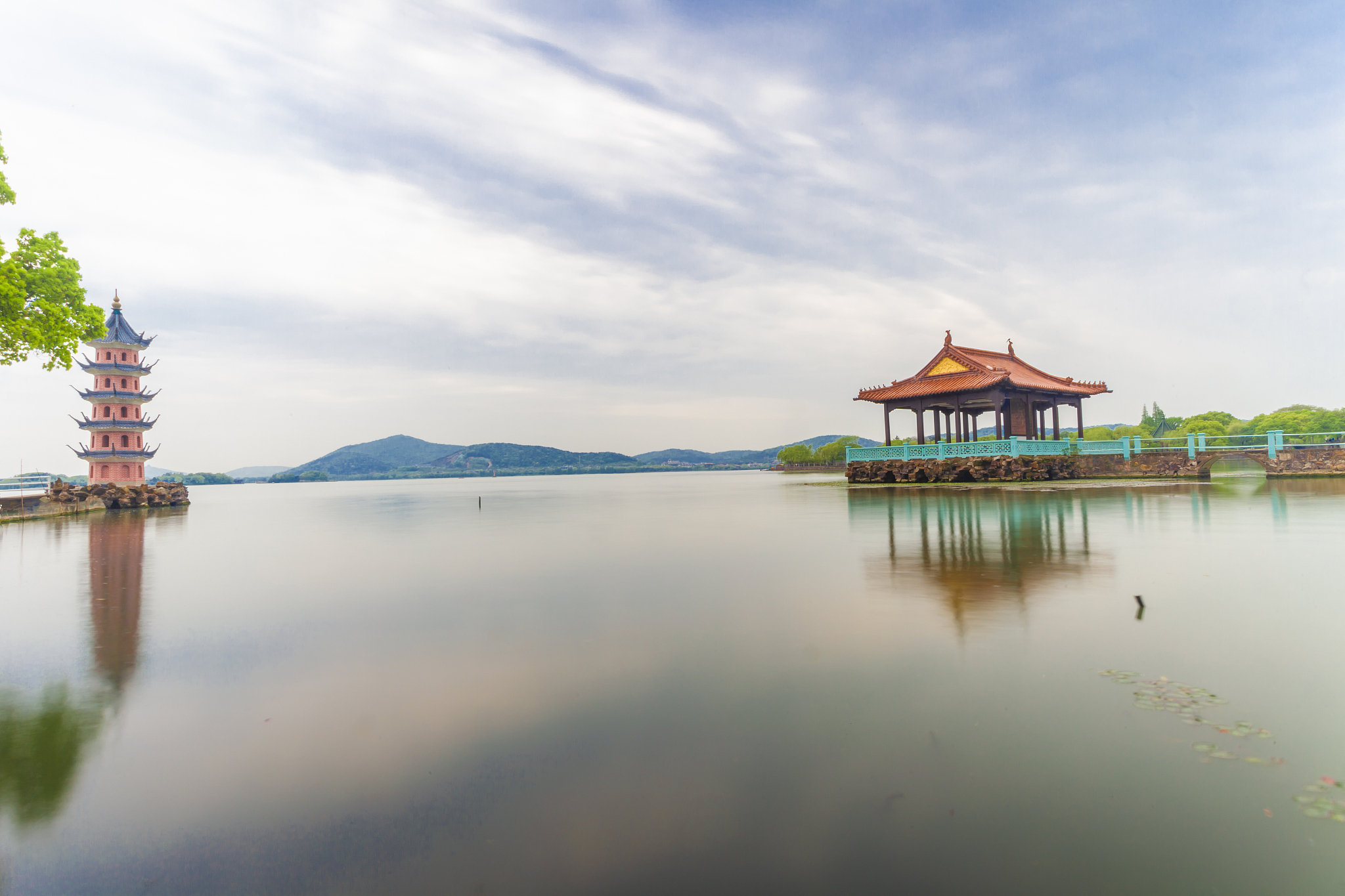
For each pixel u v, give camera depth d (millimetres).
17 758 6055
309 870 4375
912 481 49500
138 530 32594
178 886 4242
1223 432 68750
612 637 9641
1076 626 9320
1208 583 11977
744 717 6543
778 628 9766
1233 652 8055
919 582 12773
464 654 9023
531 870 4293
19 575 17094
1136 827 4535
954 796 4988
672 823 4754
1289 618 9523
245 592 14172
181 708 7242
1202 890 3891
